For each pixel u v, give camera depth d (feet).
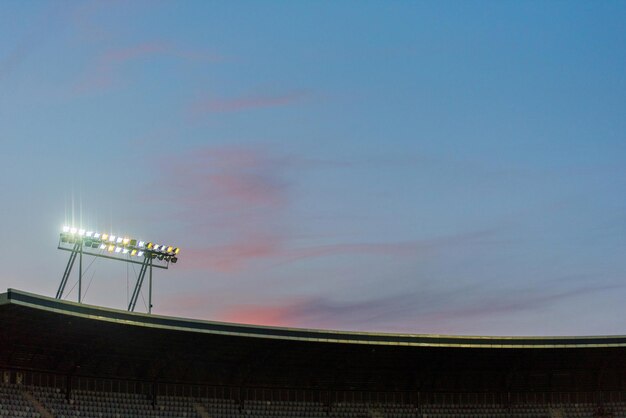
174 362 297.74
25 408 267.18
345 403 334.03
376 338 305.53
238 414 312.71
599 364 344.49
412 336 309.42
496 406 347.36
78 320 256.52
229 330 283.59
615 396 356.18
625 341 326.03
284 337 292.81
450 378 340.80
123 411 289.74
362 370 326.44
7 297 233.35
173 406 302.45
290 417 320.50
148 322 267.39
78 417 276.82
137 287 315.99
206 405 309.63
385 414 334.03
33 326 256.52
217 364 306.14
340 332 301.63
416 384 338.95
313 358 313.53
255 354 304.71
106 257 307.99
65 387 285.02
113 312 259.39
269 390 323.57
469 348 317.63
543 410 349.00
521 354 330.13
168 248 318.65
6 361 270.67
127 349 284.20
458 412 342.44
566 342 322.96
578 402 353.92
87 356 280.31
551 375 348.59
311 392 330.34
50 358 277.44
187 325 275.80
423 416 337.72
